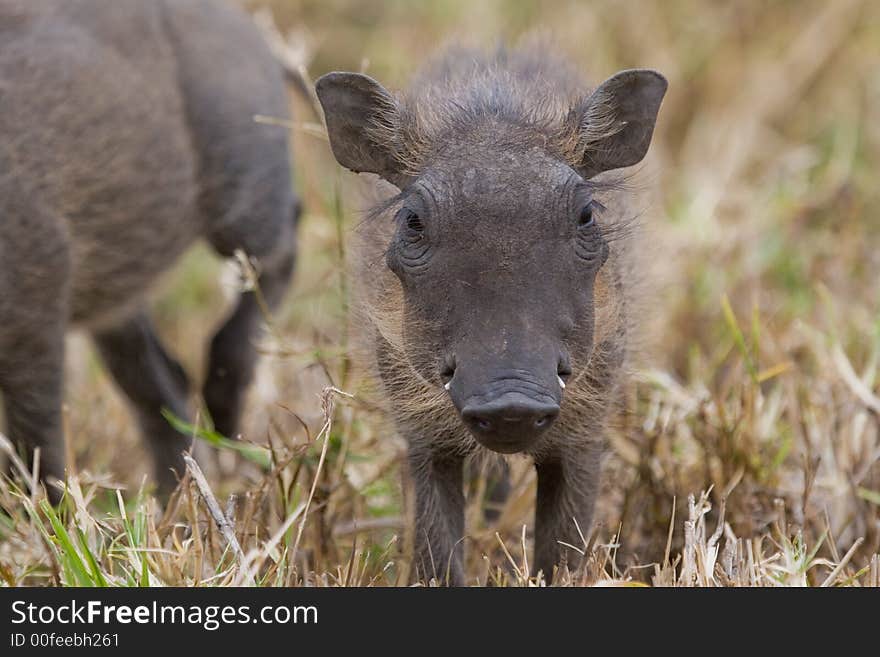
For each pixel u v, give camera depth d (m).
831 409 19.33
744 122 32.47
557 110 15.60
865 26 33.41
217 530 16.34
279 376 23.77
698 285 24.73
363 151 15.67
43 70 19.33
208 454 21.75
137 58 20.78
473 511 18.14
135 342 22.00
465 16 33.88
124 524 15.66
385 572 17.06
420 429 15.84
